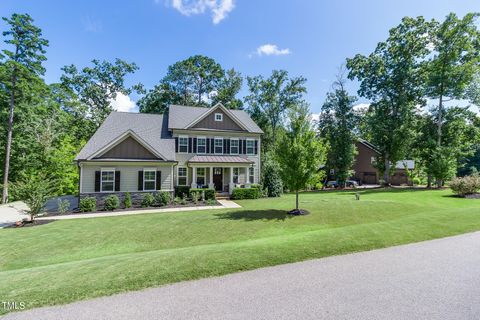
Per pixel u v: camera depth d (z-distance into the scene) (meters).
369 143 46.03
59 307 3.76
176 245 8.84
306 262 5.69
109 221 12.69
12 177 23.64
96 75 35.81
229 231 10.47
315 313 3.50
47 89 24.05
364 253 6.32
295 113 13.75
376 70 34.12
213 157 22.88
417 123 33.00
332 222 11.77
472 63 27.48
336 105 37.28
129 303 3.87
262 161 28.52
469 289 4.24
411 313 3.49
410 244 7.06
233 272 5.11
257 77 39.09
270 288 4.36
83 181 17.00
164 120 24.53
